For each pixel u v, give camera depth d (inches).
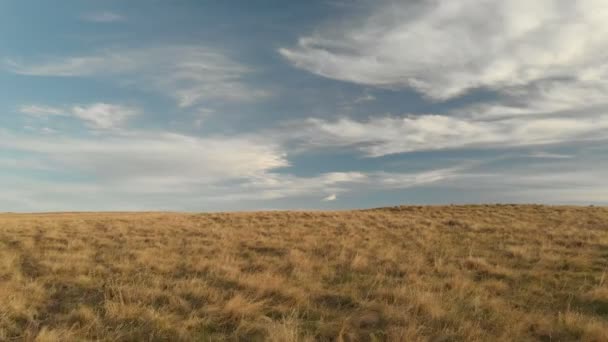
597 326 268.8
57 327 281.3
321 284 405.1
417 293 340.2
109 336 265.9
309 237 719.7
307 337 262.5
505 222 957.2
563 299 356.5
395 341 252.5
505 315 302.2
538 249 584.4
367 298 346.3
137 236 754.2
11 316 309.6
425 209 1429.6
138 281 405.4
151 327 282.8
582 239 661.9
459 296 351.3
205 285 378.9
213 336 271.7
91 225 948.0
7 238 732.0
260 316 302.7
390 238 728.3
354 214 1235.9
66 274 450.0
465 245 639.1
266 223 982.4
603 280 406.6
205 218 1152.8
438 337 258.2
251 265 493.7
